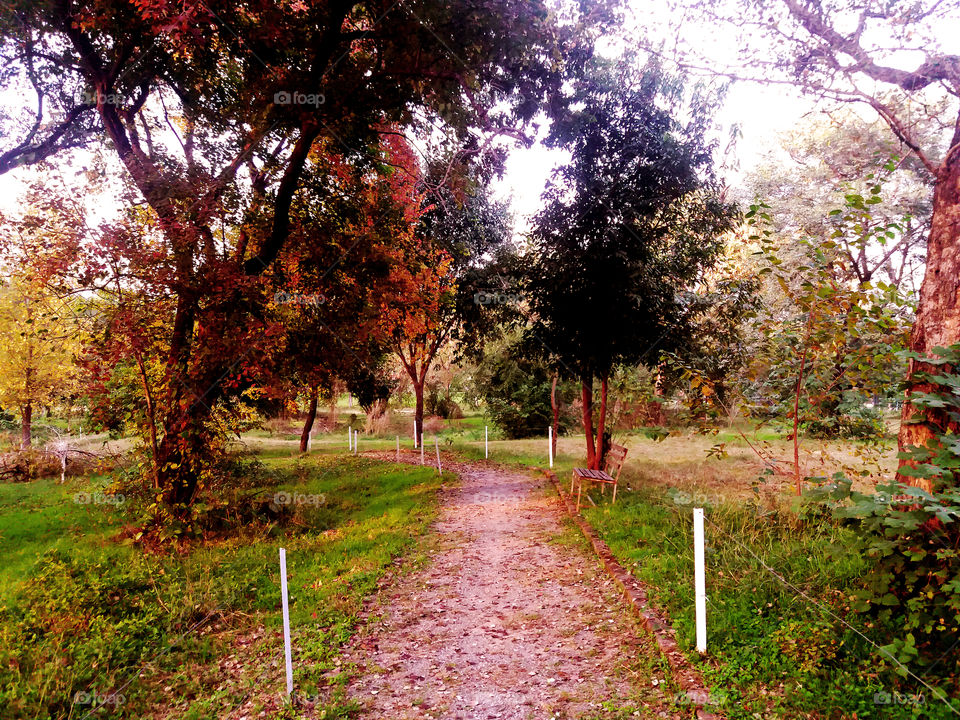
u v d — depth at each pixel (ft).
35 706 14.32
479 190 56.24
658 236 36.32
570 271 35.76
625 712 13.08
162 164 33.17
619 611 18.78
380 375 80.94
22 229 29.89
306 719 13.73
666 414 63.26
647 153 35.53
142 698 15.21
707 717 12.09
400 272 44.80
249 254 39.11
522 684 15.06
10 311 67.10
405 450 72.59
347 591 22.06
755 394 26.96
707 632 15.34
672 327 36.14
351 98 35.60
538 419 82.64
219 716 14.16
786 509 22.45
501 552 27.20
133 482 33.60
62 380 71.67
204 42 33.94
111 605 20.61
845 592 15.12
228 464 40.42
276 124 36.45
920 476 11.89
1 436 86.53
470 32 32.24
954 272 14.70
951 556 11.62
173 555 27.66
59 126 41.39
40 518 37.88
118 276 29.76
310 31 33.99
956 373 13.78
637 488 35.19
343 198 42.63
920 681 11.73
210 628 19.47
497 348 77.15
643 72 35.35
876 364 20.80
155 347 32.76
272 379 38.96
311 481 51.85
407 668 16.29
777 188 61.16
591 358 37.58
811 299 21.50
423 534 31.14
